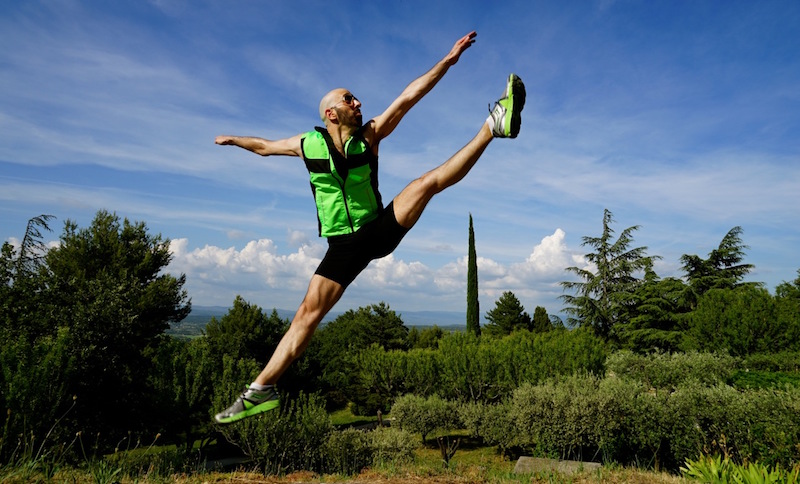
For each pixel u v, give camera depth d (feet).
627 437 49.26
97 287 47.73
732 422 41.63
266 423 48.06
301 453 49.26
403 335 152.87
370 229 8.65
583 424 49.83
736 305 87.20
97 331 42.73
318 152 8.86
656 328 120.78
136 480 22.06
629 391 51.19
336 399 130.62
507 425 64.54
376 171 8.90
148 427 50.80
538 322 166.71
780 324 80.23
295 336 8.73
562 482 26.32
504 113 7.86
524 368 77.82
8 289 42.65
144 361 49.44
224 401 51.13
